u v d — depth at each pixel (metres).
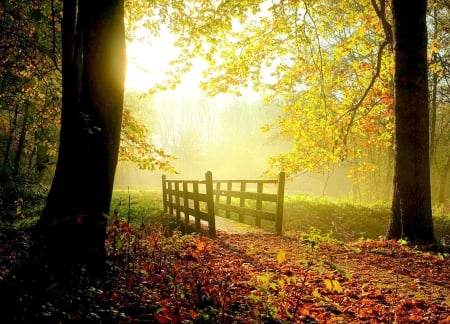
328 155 15.34
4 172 10.50
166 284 4.89
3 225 8.15
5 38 11.86
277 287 5.35
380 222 16.09
